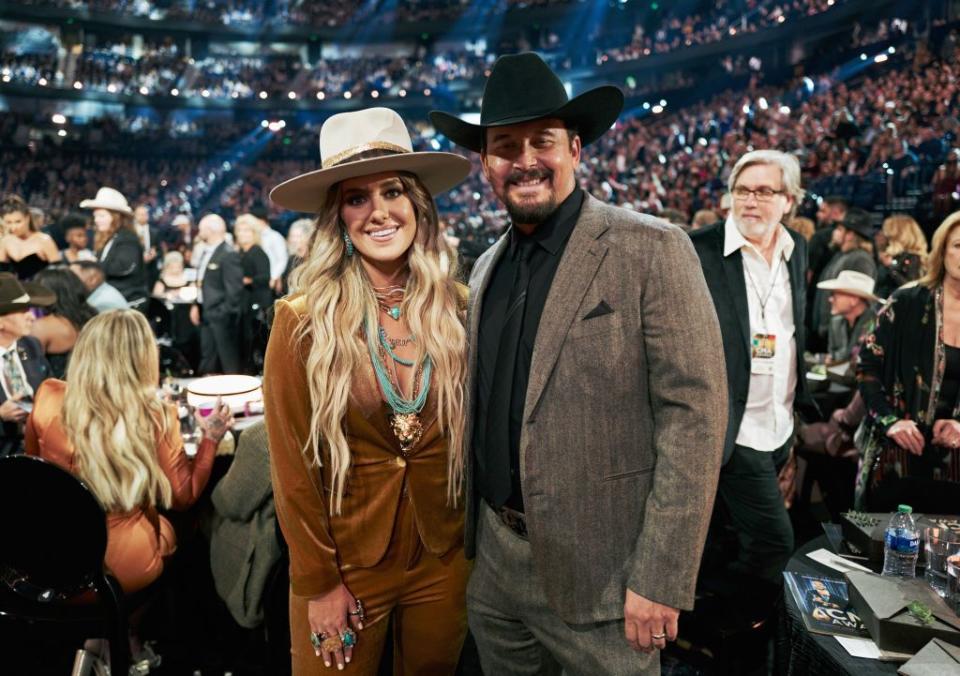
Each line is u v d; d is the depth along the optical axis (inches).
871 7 700.7
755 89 785.6
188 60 1162.0
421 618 75.1
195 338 286.4
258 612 97.7
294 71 1203.2
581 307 61.4
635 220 62.3
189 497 100.7
